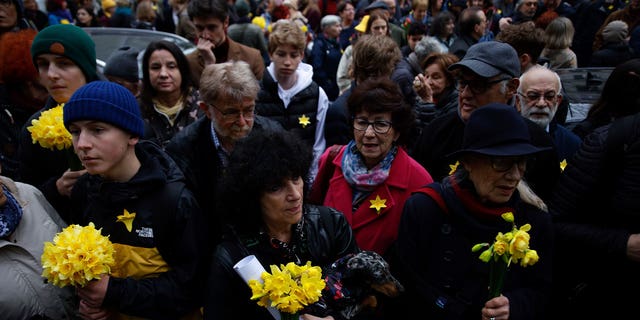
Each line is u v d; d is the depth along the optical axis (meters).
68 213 2.44
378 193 2.50
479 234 2.00
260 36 6.55
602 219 2.25
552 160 2.51
